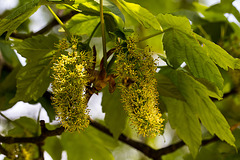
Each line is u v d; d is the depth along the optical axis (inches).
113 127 50.3
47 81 46.5
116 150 79.0
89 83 43.3
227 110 63.8
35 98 46.6
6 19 42.4
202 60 45.4
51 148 53.7
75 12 53.2
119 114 50.1
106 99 50.0
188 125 49.2
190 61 45.7
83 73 42.3
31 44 45.8
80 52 42.6
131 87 42.4
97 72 43.7
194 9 59.3
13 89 52.9
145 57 42.8
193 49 45.3
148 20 42.3
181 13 53.7
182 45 45.4
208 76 45.8
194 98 47.8
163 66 47.6
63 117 41.8
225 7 56.1
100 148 54.4
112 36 44.2
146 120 42.3
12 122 52.1
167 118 49.7
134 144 53.9
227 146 57.2
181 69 46.6
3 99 52.6
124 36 43.4
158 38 64.4
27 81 46.4
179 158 66.4
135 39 43.4
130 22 58.3
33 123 52.8
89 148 54.4
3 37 50.9
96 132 53.8
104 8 43.8
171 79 47.7
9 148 49.1
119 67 42.6
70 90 41.8
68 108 41.9
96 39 66.0
